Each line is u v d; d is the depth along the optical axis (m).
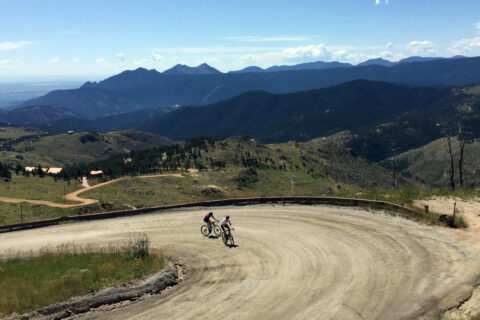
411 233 21.70
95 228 30.56
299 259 19.86
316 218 27.38
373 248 20.02
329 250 20.59
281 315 14.02
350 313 13.66
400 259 18.11
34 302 15.93
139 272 19.36
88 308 15.65
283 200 33.66
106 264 20.50
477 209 25.25
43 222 32.56
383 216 25.94
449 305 13.56
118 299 16.45
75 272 19.70
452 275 15.83
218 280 18.25
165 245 24.98
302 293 15.73
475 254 17.73
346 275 17.03
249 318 14.02
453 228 21.88
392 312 13.45
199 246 24.20
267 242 23.33
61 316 14.85
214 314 14.56
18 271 20.67
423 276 16.00
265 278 17.84
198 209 33.97
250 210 31.89
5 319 14.10
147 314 14.98
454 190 32.44
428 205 27.08
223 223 24.17
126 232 28.72
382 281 15.96
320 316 13.66
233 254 22.00
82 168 184.62
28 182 128.75
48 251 24.84
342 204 30.52
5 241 28.52
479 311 12.85
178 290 17.42
